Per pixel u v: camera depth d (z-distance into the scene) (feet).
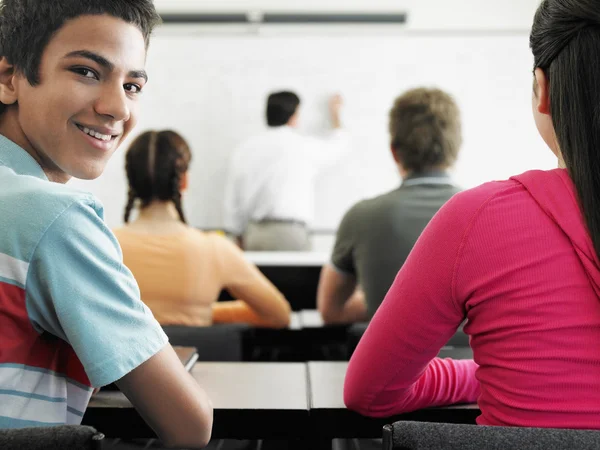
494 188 2.64
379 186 15.28
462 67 15.05
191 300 5.83
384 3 14.99
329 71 15.10
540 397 2.42
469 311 2.62
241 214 14.48
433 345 2.72
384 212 5.49
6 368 2.32
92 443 1.86
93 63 2.53
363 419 2.97
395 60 15.05
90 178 2.69
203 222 15.34
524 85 15.01
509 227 2.52
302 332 6.75
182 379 2.51
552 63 2.60
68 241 2.30
